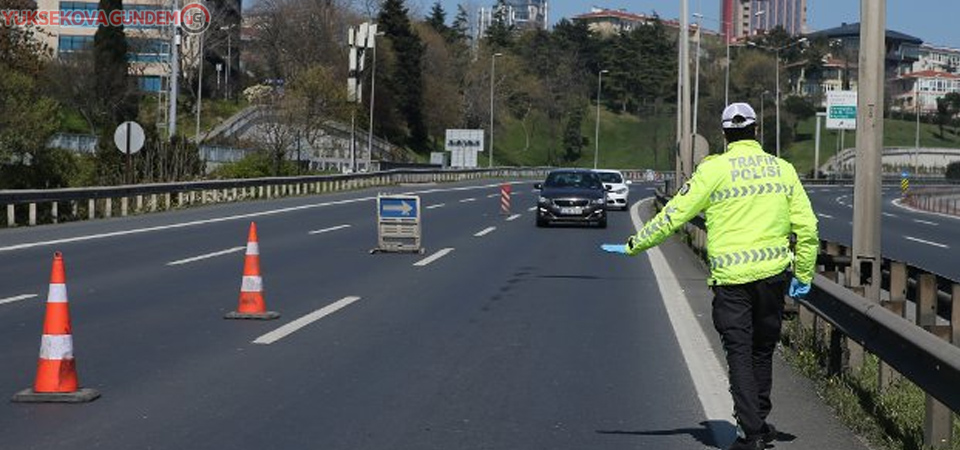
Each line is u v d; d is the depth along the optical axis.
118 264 22.16
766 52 180.25
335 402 10.11
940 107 180.62
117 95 90.69
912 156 156.62
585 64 186.88
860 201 13.92
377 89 121.81
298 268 22.36
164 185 41.38
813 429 9.45
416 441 8.78
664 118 172.88
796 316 14.02
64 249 25.16
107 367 11.52
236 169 60.19
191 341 13.23
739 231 8.07
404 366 11.92
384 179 76.19
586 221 37.34
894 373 10.53
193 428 9.04
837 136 147.75
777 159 8.23
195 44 108.38
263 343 13.18
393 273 21.67
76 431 8.87
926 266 27.27
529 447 8.70
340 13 126.69
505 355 12.76
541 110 165.25
